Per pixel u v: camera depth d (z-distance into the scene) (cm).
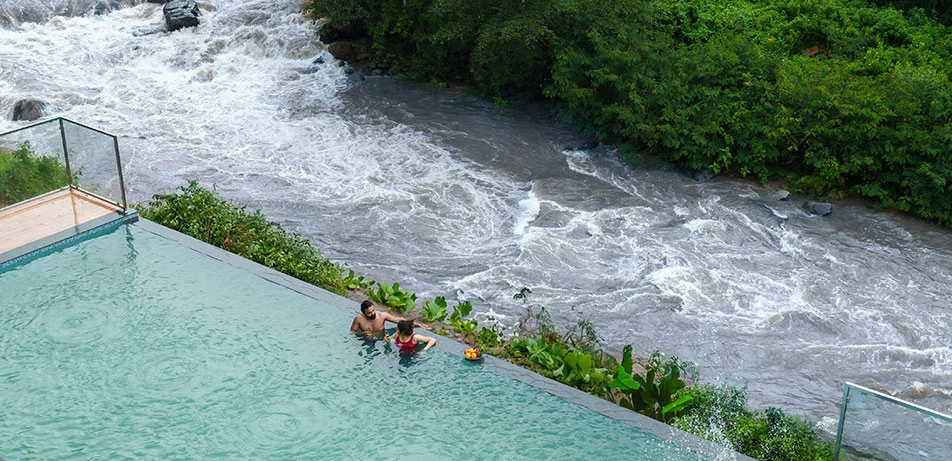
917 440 920
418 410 1152
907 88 2208
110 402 1152
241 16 3244
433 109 2745
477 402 1168
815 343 1645
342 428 1117
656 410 1250
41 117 2645
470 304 1595
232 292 1405
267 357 1251
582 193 2252
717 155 2330
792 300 1780
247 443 1087
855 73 2456
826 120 2223
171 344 1272
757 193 2259
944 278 1878
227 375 1210
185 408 1145
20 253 1450
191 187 1803
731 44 2453
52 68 2962
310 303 1385
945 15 2750
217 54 3097
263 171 2355
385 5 2911
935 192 2095
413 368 1237
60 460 1046
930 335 1670
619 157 2442
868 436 955
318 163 2406
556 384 1204
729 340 1645
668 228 2084
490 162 2420
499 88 2794
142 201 2156
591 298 1778
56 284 1405
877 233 2070
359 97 2833
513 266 1894
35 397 1155
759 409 1438
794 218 2138
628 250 1978
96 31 3209
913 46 2547
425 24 2888
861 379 1539
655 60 2427
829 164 2208
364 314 1299
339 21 2917
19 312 1330
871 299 1791
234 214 1725
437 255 1958
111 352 1251
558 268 1898
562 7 2502
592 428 1117
